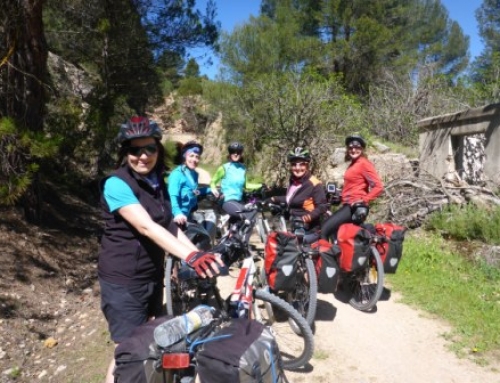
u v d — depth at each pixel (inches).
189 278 154.6
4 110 285.3
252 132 632.4
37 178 312.2
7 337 196.1
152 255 109.0
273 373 87.4
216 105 893.8
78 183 444.8
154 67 566.9
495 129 366.9
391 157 490.6
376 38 929.5
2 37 283.1
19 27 280.5
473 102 661.9
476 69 1108.5
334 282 177.8
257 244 299.0
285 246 162.6
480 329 187.8
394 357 170.4
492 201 329.4
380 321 199.8
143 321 109.5
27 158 260.5
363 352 173.6
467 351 173.6
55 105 330.0
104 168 518.9
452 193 357.1
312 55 936.3
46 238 299.6
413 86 785.6
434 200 354.9
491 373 159.3
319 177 519.8
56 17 523.8
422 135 489.4
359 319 201.9
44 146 230.7
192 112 1748.3
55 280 258.5
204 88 938.7
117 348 91.1
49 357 187.0
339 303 219.6
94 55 541.3
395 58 1023.6
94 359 181.2
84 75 580.4
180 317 91.0
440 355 171.5
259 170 665.6
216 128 1443.2
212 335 91.8
